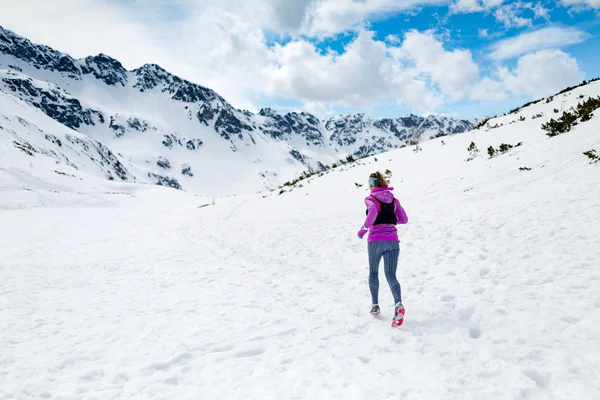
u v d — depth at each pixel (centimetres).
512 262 577
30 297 705
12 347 467
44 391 357
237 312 565
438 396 302
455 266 620
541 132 1488
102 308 619
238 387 345
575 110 1515
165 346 452
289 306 579
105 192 5550
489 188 1058
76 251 1264
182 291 704
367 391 316
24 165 5509
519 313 421
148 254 1123
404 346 401
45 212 3181
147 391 348
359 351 400
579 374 303
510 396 291
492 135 1750
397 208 499
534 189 912
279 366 381
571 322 383
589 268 492
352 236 1014
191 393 342
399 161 1942
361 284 643
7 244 1552
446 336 406
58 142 12094
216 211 2317
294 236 1154
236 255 1026
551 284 475
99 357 431
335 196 1748
